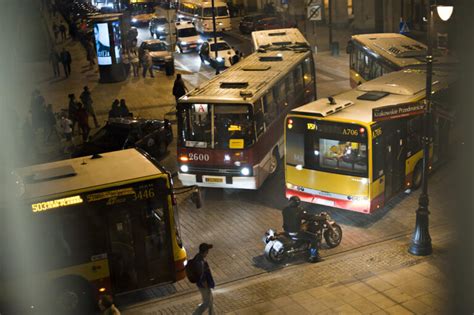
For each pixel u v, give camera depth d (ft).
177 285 47.11
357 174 53.67
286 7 192.75
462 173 65.26
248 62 78.69
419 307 40.04
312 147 55.88
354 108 57.00
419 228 48.14
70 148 81.97
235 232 55.62
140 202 43.24
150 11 218.59
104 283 43.11
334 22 172.04
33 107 87.81
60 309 42.32
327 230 50.21
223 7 175.83
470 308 39.17
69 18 216.95
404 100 58.80
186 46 152.97
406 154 58.59
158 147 78.07
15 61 149.69
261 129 62.13
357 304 41.09
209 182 62.03
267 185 66.49
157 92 114.73
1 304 41.06
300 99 79.71
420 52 81.25
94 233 42.37
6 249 40.65
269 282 45.60
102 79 125.39
